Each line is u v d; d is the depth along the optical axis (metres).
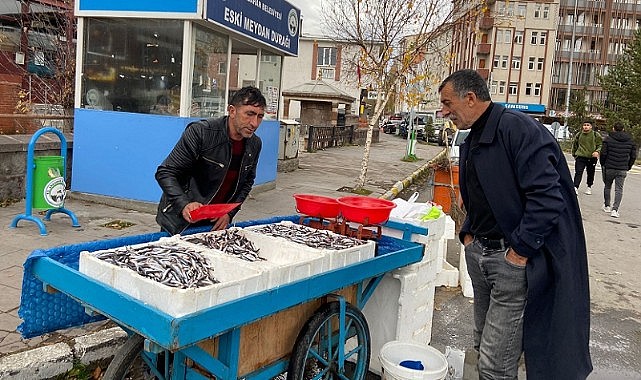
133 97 7.72
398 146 28.69
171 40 7.43
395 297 3.90
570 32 66.38
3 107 10.45
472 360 4.02
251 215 8.15
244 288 2.43
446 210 9.32
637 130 34.41
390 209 3.84
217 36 8.14
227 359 2.67
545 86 61.12
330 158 18.48
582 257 2.96
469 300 5.80
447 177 9.31
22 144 7.41
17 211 6.92
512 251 2.86
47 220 6.55
